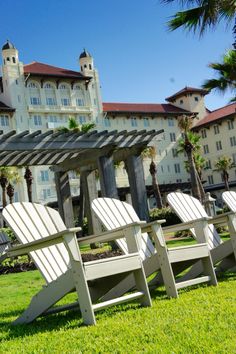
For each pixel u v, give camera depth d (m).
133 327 3.26
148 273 4.66
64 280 3.74
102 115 54.00
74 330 3.41
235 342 2.64
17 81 49.19
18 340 3.32
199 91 60.28
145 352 2.61
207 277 4.88
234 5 13.05
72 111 51.66
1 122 47.75
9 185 39.12
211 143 57.19
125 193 41.44
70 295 5.55
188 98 60.09
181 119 33.16
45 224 4.56
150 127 56.88
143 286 4.12
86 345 2.91
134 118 56.00
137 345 2.78
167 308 3.85
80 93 53.19
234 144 54.59
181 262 5.09
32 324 3.95
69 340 3.10
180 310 3.68
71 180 48.84
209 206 15.96
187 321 3.26
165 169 57.25
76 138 13.27
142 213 14.52
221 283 5.02
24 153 13.99
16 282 7.84
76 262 3.61
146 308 3.98
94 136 13.60
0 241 10.69
